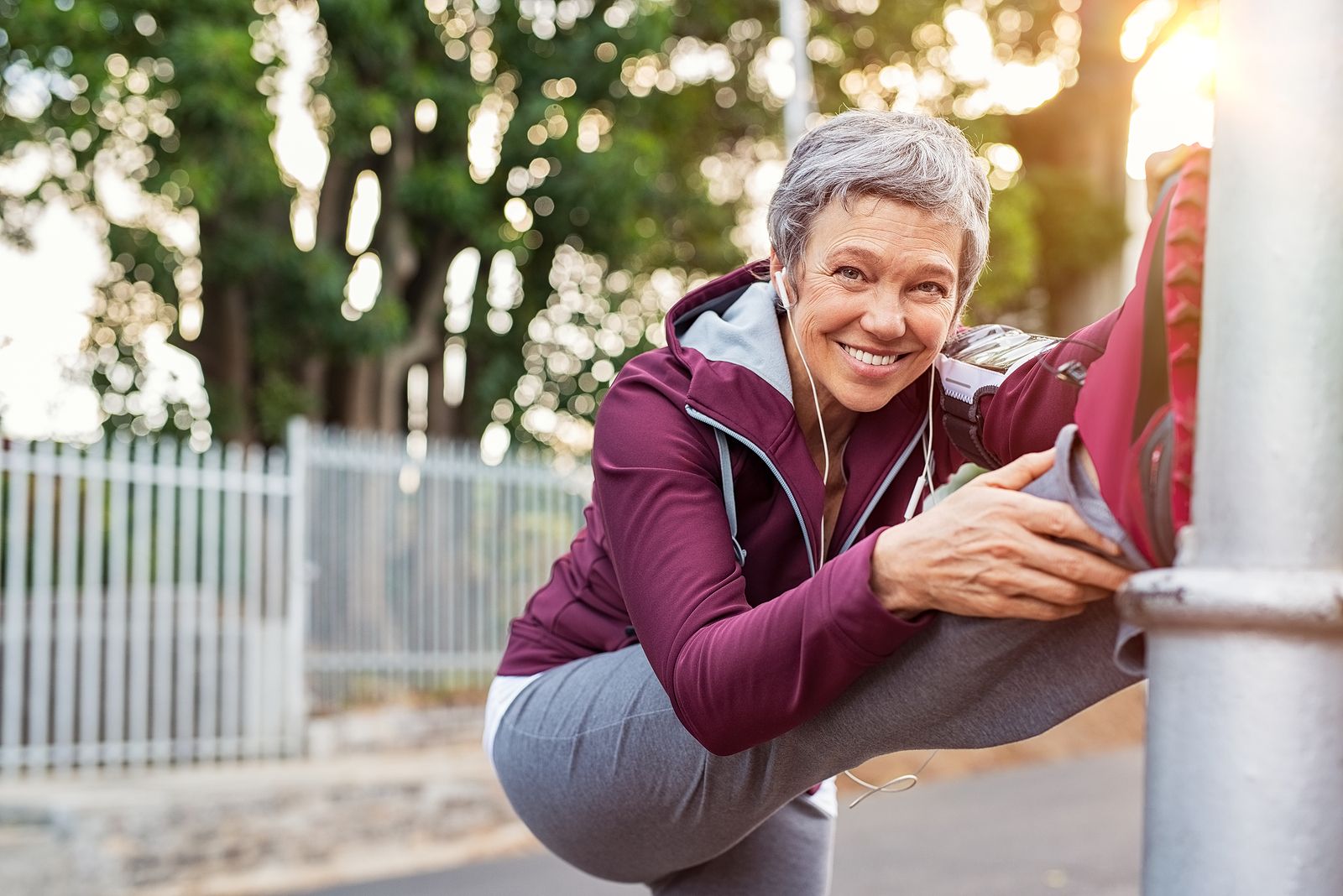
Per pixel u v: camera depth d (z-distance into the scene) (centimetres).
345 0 1059
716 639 111
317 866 591
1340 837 65
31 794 571
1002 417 138
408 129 1202
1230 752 66
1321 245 66
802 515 140
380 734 775
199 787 595
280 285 1139
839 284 135
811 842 177
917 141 133
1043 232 1558
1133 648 85
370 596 806
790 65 995
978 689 103
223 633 718
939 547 93
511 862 590
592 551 162
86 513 654
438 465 852
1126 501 82
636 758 143
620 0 1215
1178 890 68
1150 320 80
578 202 1196
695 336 145
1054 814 680
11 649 629
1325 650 65
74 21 954
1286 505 66
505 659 171
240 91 978
